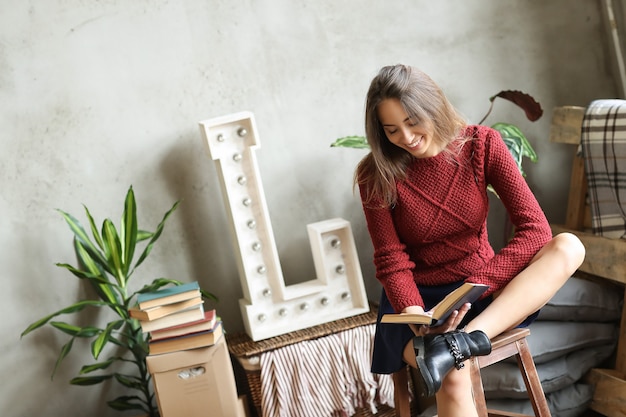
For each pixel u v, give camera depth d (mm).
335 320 2820
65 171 2805
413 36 3033
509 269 1884
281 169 2977
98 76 2797
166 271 2926
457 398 1765
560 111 2861
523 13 3107
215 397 2498
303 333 2736
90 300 2855
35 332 2834
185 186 2904
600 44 3166
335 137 3012
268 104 2939
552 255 1846
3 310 2803
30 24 2732
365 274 3096
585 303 2576
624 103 2525
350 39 2984
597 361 2576
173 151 2883
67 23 2758
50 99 2770
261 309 2781
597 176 2588
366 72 3010
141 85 2834
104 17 2785
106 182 2842
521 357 1902
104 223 2650
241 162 2754
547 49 3135
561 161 3203
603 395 2496
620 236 2553
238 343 2771
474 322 1800
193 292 2451
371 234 2061
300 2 2930
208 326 2453
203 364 2486
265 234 2775
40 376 2859
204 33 2865
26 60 2740
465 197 1961
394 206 2014
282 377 2648
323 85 2979
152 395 2971
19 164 2770
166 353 2453
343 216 3055
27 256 2803
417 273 2041
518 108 3143
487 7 3080
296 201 3002
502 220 3189
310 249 3035
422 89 1825
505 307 1807
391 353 1991
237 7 2881
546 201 3213
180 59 2854
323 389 2674
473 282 1873
